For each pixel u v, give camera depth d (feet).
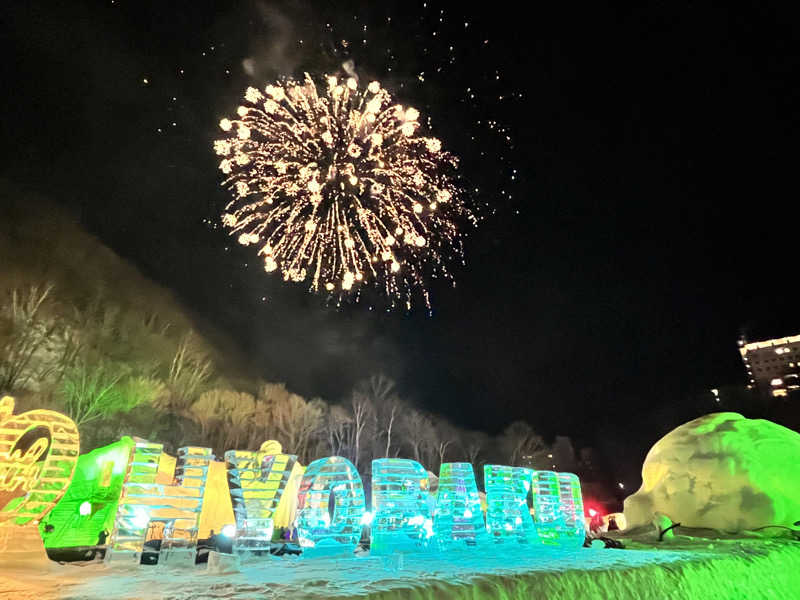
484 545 19.43
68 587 10.85
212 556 13.00
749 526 21.33
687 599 14.20
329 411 117.19
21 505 14.32
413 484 18.76
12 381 69.87
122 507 14.62
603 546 20.62
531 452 147.64
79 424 71.51
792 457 22.43
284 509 31.68
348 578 11.69
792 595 17.07
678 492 23.11
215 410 92.79
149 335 96.43
